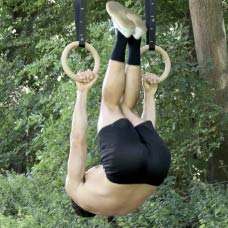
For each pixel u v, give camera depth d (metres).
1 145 18.02
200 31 14.16
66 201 12.12
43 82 16.44
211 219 10.55
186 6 16.67
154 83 6.21
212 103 13.11
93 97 12.31
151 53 12.46
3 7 19.67
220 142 13.29
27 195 13.18
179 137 12.97
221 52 14.04
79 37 5.94
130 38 5.65
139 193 5.63
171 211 11.53
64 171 12.77
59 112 13.56
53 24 18.67
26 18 19.59
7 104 18.44
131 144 5.43
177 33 13.13
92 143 12.16
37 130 17.41
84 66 12.74
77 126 5.82
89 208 5.83
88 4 17.34
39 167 12.89
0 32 19.28
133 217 11.39
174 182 12.27
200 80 13.16
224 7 17.12
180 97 13.09
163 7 16.88
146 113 6.17
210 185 12.12
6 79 18.45
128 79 5.69
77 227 11.62
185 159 13.16
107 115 5.62
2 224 11.59
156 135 5.62
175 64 12.59
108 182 5.58
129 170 5.40
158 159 5.46
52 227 11.60
